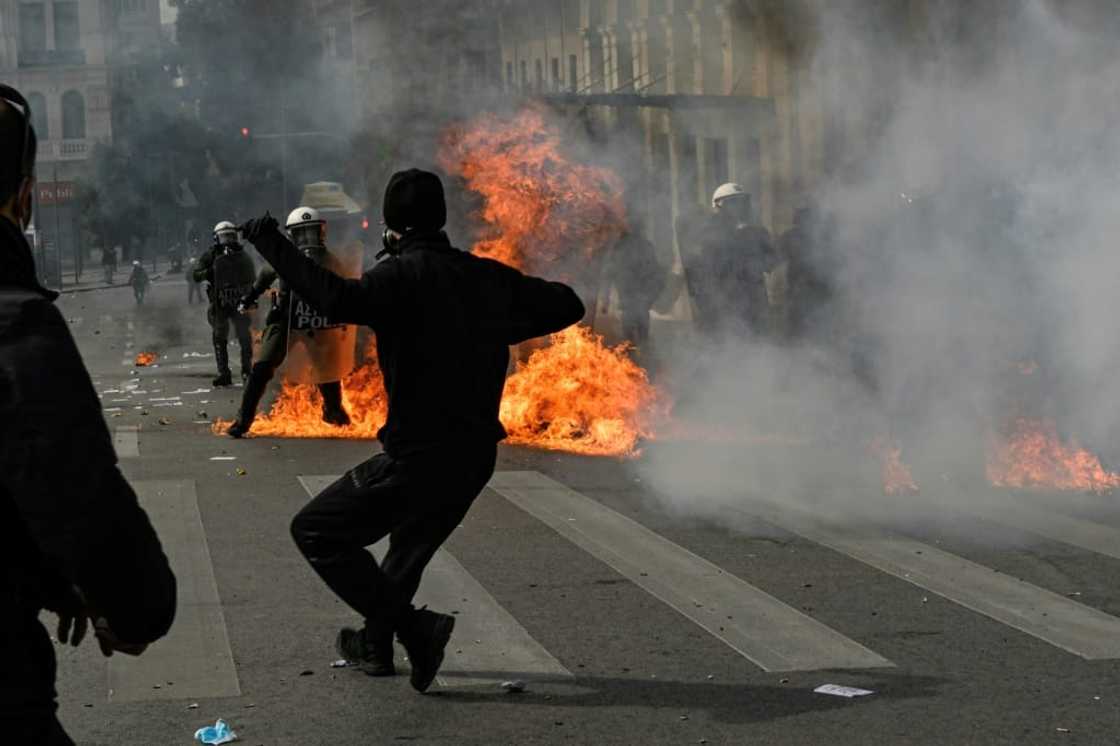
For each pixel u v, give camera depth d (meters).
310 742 6.57
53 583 3.45
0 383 3.24
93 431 3.27
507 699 7.17
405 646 7.20
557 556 10.38
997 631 8.38
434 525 7.18
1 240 3.39
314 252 17.12
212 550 10.61
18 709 3.34
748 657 7.88
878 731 6.67
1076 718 6.85
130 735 6.67
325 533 7.05
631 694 7.25
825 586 9.45
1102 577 9.66
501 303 7.19
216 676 7.57
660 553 10.45
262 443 16.36
